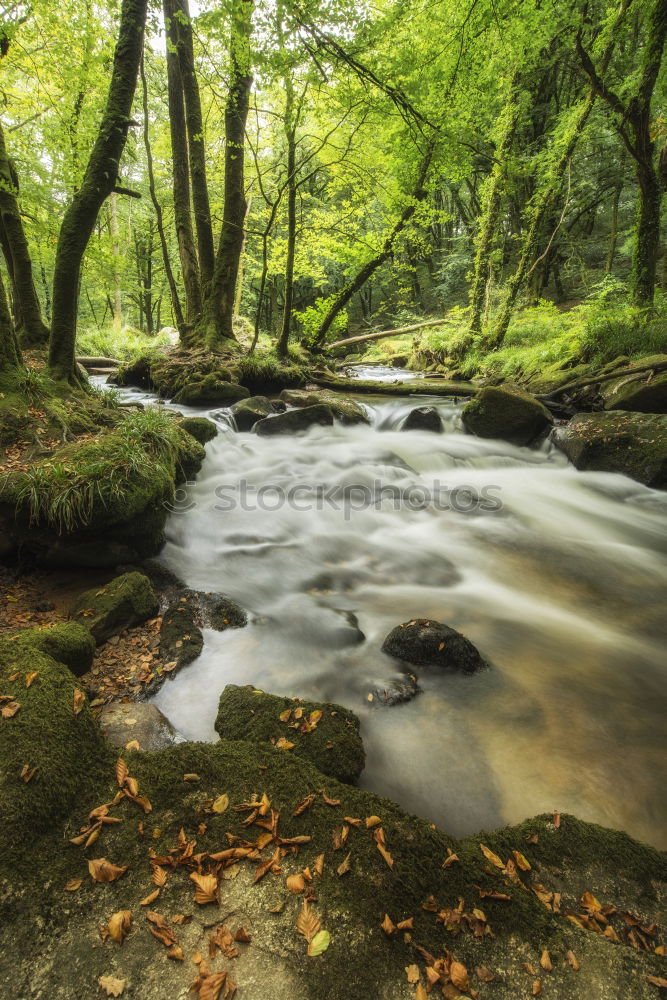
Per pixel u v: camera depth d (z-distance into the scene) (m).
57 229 13.65
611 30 10.02
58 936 1.68
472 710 3.34
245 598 4.66
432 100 10.88
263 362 12.95
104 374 17.05
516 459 8.70
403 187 13.59
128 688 3.36
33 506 4.43
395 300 33.31
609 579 5.24
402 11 7.81
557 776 2.85
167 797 2.24
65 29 9.56
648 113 9.93
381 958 1.67
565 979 1.66
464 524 6.53
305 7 5.62
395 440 9.44
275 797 2.26
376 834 2.11
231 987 1.57
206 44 9.61
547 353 12.32
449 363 16.78
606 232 21.34
